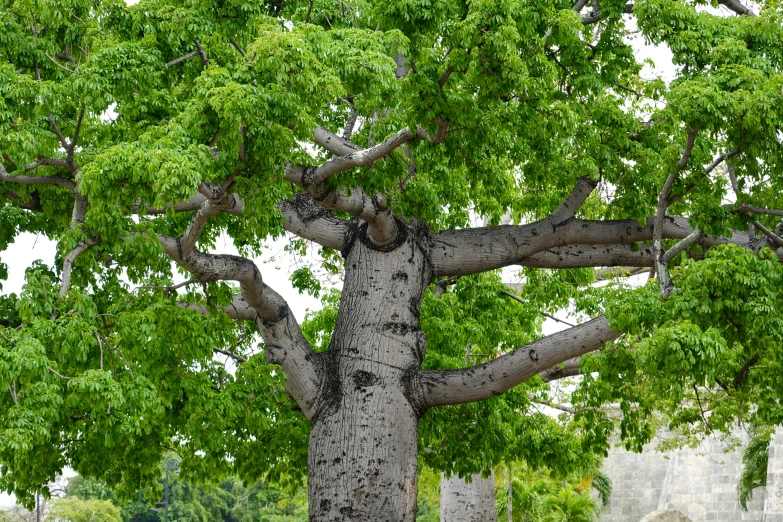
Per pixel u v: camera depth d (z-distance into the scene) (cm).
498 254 1472
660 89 1320
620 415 3259
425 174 1390
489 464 1733
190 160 1042
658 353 1194
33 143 1107
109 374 1081
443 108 1216
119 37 1272
